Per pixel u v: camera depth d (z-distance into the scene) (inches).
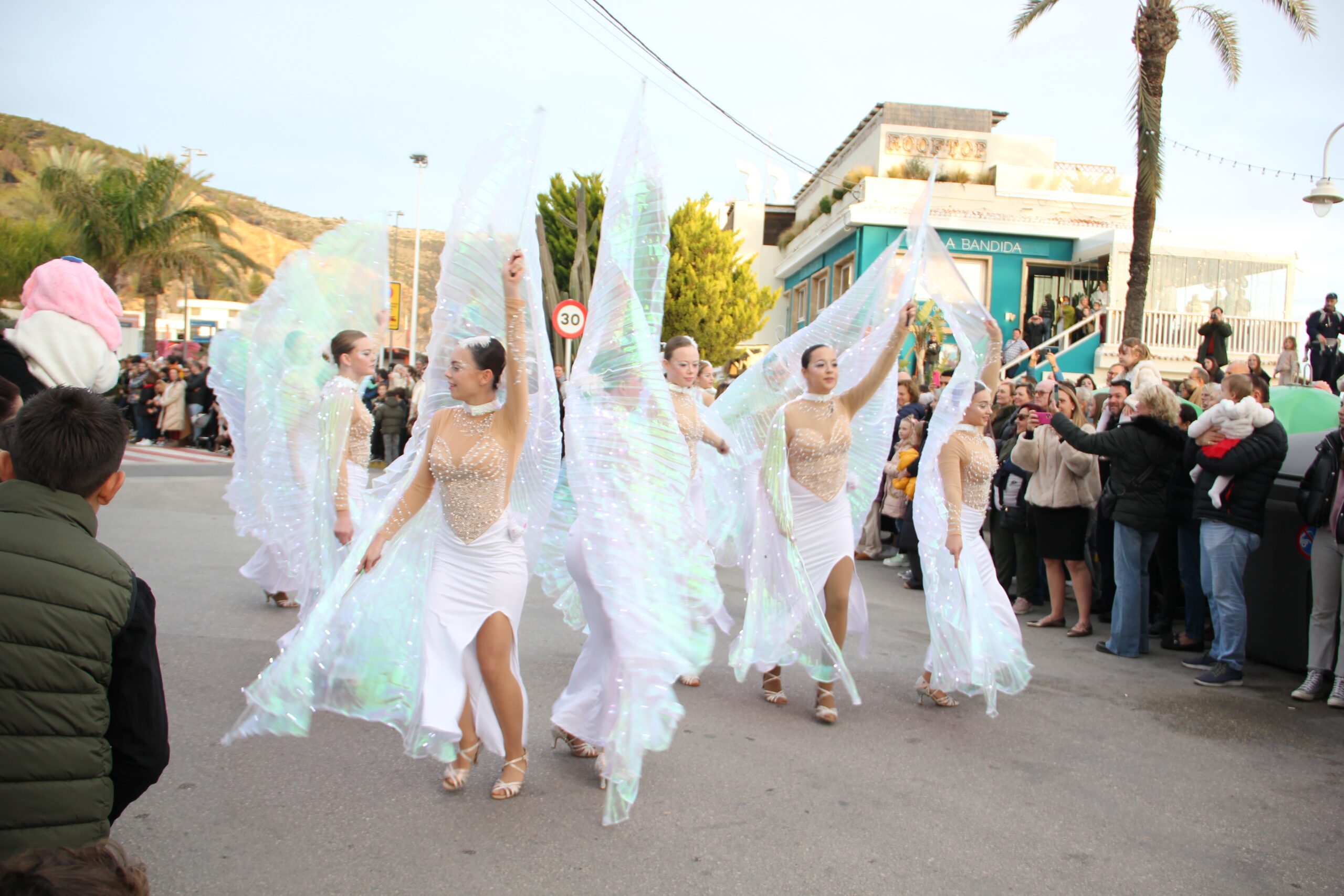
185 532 362.6
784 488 191.8
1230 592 223.5
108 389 184.7
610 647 152.3
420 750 138.1
